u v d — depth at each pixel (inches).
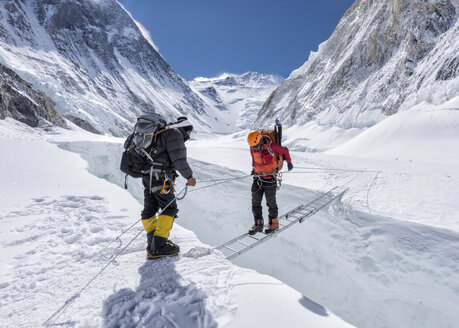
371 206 198.8
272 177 156.3
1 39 5876.0
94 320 76.0
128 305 82.0
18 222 148.6
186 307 80.5
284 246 265.9
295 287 233.9
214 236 346.9
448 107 949.2
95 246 124.2
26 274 101.0
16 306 82.7
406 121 957.2
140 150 108.5
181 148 107.4
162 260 111.0
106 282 95.0
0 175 249.4
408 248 159.9
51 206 177.8
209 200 366.0
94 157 689.0
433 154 693.9
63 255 116.0
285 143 1932.8
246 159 468.1
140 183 506.6
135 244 127.2
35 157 376.8
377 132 1000.2
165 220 110.9
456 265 141.5
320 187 261.1
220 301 83.5
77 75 6663.4
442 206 188.9
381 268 169.3
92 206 180.1
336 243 199.2
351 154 943.0
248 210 320.8
